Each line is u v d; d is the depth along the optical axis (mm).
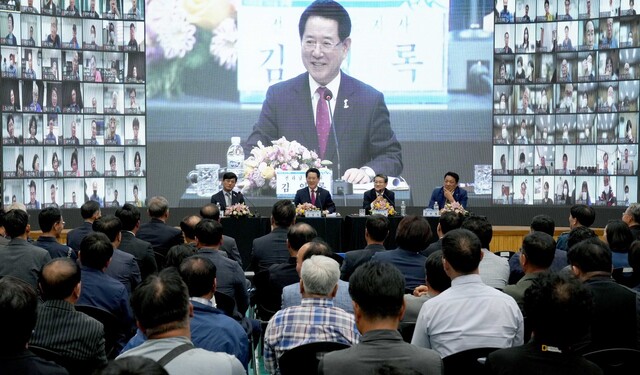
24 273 4555
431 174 10820
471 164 10836
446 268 3047
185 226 5449
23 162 10391
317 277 3023
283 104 10805
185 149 10805
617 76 10445
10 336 2217
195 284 3025
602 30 10500
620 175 10461
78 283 3084
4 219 4766
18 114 10352
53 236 5332
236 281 4379
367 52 10773
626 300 3121
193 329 2924
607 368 2707
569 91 10680
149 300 2258
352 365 2178
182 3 10742
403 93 10797
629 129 10398
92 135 10719
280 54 10781
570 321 2178
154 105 10805
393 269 2295
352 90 10789
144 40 10773
